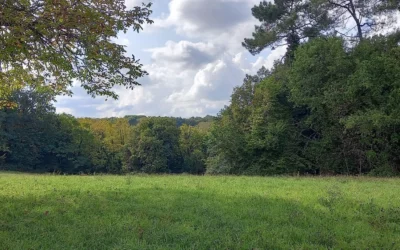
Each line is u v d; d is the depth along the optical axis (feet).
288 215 29.53
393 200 38.14
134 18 31.89
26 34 25.46
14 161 186.60
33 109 190.19
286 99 121.39
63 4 26.17
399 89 90.89
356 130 99.86
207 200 36.24
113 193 39.68
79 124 213.05
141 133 213.05
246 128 125.90
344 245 22.26
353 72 102.27
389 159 99.91
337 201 35.83
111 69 32.73
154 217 28.78
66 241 21.97
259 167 116.98
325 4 112.78
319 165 110.73
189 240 22.63
